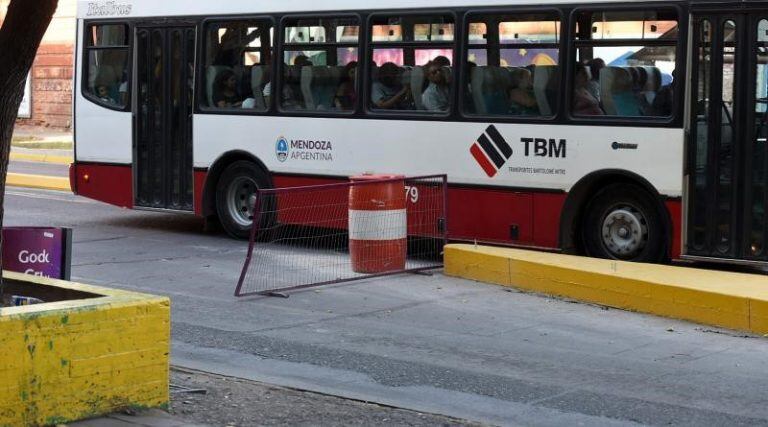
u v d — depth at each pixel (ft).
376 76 49.73
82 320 22.35
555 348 32.22
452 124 47.32
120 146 58.54
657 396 27.14
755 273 42.93
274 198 45.19
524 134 45.44
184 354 31.14
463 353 31.53
